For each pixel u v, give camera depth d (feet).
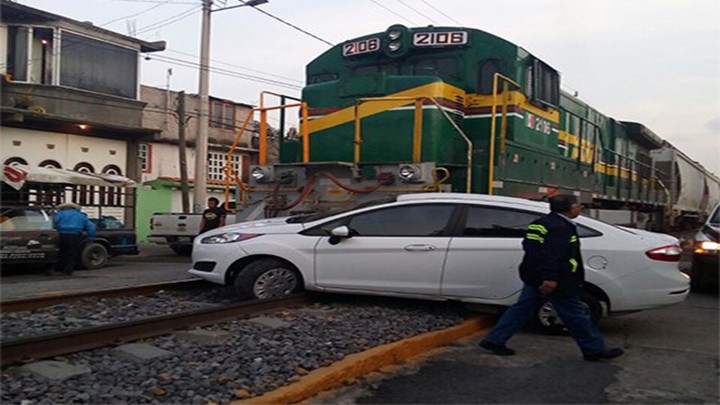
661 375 18.33
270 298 24.47
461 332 22.36
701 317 28.32
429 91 33.47
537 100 37.88
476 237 23.70
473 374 17.88
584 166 48.39
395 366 18.40
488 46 35.88
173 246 60.29
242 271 25.41
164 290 29.27
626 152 62.69
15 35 59.67
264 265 25.34
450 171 34.17
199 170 61.16
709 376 18.29
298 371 16.03
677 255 23.06
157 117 80.53
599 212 50.78
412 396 15.79
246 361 16.60
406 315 23.68
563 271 19.02
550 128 40.83
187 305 25.38
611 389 16.83
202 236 27.30
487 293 23.44
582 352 19.66
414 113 33.53
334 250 24.80
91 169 65.77
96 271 44.83
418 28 37.06
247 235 25.95
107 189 66.85
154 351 17.24
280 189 34.37
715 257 35.27
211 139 86.33
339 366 16.55
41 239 40.70
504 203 24.14
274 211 34.09
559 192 42.34
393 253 24.26
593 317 22.86
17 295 31.30
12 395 13.48
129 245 49.57
